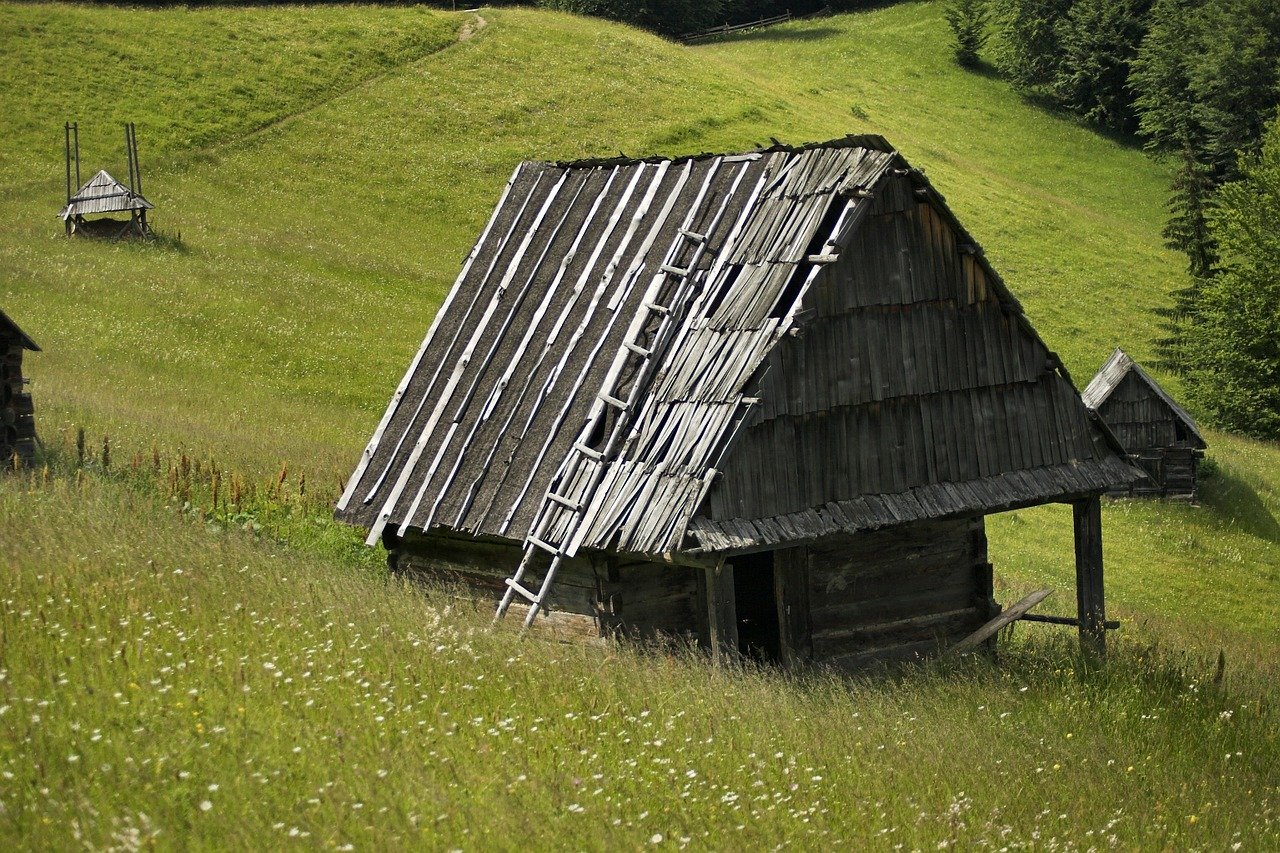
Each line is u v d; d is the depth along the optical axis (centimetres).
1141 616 3119
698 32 11250
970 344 1936
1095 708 1634
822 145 1895
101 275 4381
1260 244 6219
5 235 4691
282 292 4612
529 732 1180
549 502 1786
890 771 1265
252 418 3356
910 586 1994
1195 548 4100
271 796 956
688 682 1425
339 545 2192
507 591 1848
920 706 1522
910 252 1873
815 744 1292
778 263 1798
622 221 2069
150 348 3834
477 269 2209
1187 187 7012
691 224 1958
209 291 4453
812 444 1758
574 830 979
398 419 2091
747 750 1253
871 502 1802
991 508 1906
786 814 1111
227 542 1759
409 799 977
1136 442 4422
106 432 2748
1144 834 1271
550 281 2084
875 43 10519
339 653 1295
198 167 5878
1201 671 1927
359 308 4650
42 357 3534
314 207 5706
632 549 1645
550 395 1911
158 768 955
